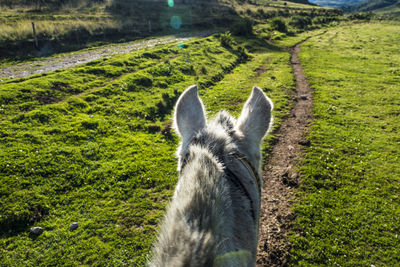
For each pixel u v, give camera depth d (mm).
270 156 9070
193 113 1822
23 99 10914
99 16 37281
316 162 8664
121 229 5738
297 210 6473
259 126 1849
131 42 28922
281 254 5246
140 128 10406
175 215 1031
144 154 8609
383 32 44062
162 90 14273
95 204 6426
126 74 16031
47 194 6516
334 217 6316
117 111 11211
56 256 5062
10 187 6441
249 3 81062
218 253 952
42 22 27828
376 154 9477
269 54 27328
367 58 26625
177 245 907
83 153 8219
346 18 66125
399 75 20453
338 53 29031
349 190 7430
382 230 6047
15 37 23234
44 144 8312
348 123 12086
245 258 1203
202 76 17484
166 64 18078
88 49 25000
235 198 1321
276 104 13828
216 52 24422
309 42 35812
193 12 52219
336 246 5512
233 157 1483
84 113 10789
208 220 994
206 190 1128
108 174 7480
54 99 11578
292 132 10953
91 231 5656
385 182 7867
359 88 17438
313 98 15219
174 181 7352
